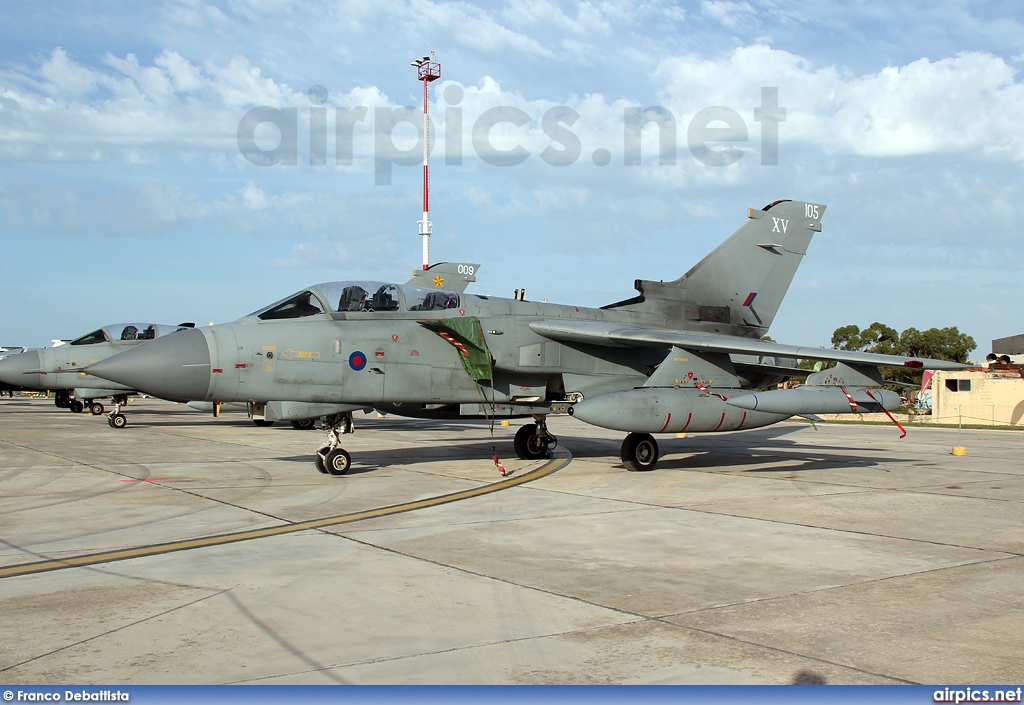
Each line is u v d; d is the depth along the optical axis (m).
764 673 4.64
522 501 10.88
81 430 25.31
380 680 4.49
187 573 6.79
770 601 6.08
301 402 12.94
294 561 7.24
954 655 4.97
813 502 10.99
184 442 20.77
